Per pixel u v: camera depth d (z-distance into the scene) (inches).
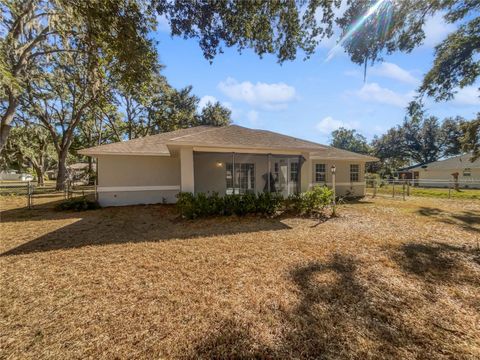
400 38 203.6
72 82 634.8
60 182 751.1
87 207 365.1
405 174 1266.0
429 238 212.1
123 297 113.4
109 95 634.8
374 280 131.9
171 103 965.8
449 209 374.3
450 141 1339.8
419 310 104.5
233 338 86.0
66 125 850.8
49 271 142.9
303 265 151.6
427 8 199.9
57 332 88.9
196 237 213.8
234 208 297.1
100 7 197.3
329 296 114.9
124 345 82.4
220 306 105.8
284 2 183.0
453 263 156.7
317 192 328.8
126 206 395.5
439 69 288.7
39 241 203.6
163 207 382.3
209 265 151.6
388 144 1488.7
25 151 1027.9
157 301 110.0
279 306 106.1
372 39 200.1
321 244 193.9
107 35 214.4
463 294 118.4
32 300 110.7
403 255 169.9
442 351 80.7
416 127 1403.8
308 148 332.8
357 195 586.2
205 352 79.4
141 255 169.5
